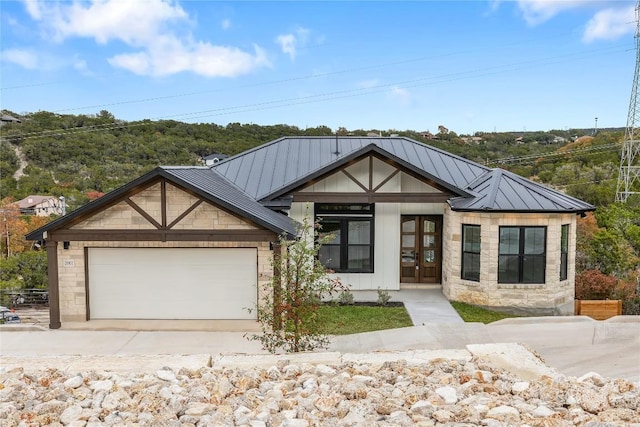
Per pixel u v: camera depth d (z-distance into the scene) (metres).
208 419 4.02
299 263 9.16
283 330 9.47
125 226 12.23
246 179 16.23
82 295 12.38
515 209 13.91
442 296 15.47
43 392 4.69
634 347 8.77
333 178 15.37
